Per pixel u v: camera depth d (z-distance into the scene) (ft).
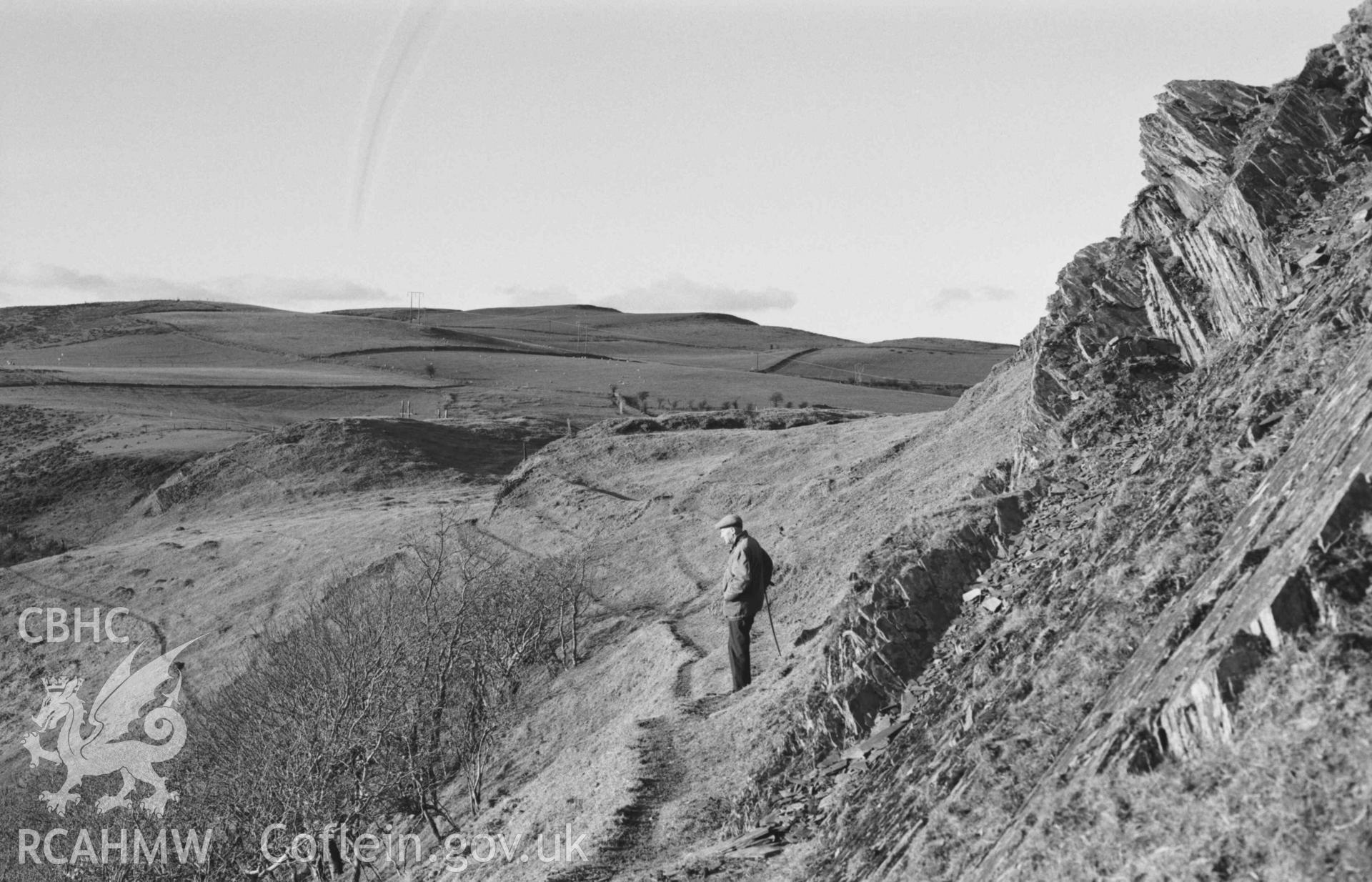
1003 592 46.80
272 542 290.56
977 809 25.34
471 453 435.94
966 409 139.95
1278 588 18.31
